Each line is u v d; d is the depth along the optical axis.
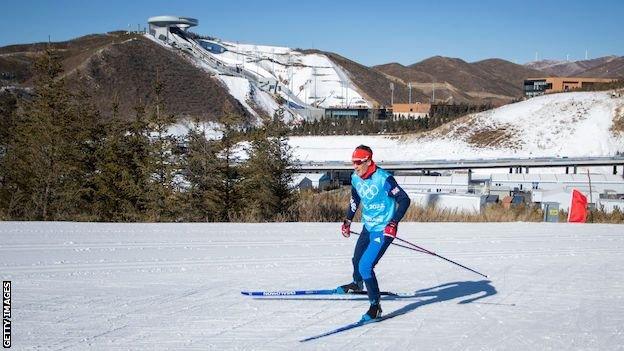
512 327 6.51
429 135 95.81
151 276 8.54
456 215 21.23
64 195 24.11
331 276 9.02
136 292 7.57
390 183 6.60
